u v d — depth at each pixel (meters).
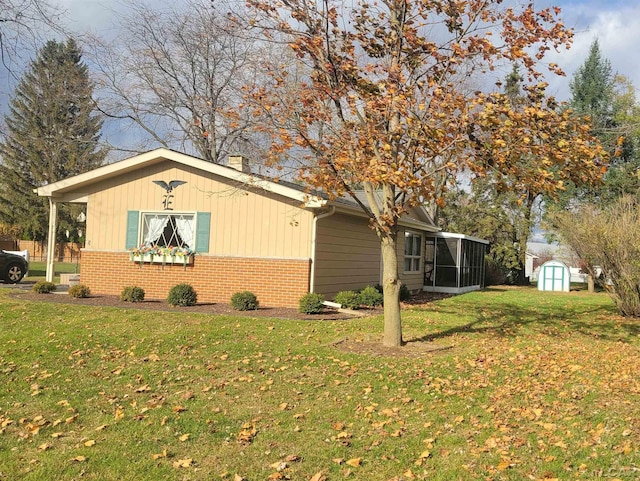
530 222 32.16
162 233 15.47
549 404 6.37
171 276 15.14
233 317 11.79
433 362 8.34
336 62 8.99
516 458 4.84
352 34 9.20
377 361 8.36
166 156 14.95
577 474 4.51
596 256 14.69
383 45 9.23
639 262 13.75
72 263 41.78
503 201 31.70
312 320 11.81
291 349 9.11
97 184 16.14
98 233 16.06
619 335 11.69
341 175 8.67
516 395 6.73
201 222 15.03
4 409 6.09
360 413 6.04
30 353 8.62
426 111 8.41
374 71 8.59
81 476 4.44
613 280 14.60
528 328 12.16
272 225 14.47
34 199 45.16
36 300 13.75
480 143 8.22
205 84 26.25
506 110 7.79
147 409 6.05
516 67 8.80
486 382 7.30
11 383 7.07
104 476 4.45
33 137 38.94
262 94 8.70
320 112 8.65
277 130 8.80
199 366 8.00
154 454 4.88
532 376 7.66
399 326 9.52
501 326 12.22
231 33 13.95
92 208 16.17
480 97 8.02
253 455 4.90
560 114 8.45
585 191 28.31
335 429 5.55
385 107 8.21
